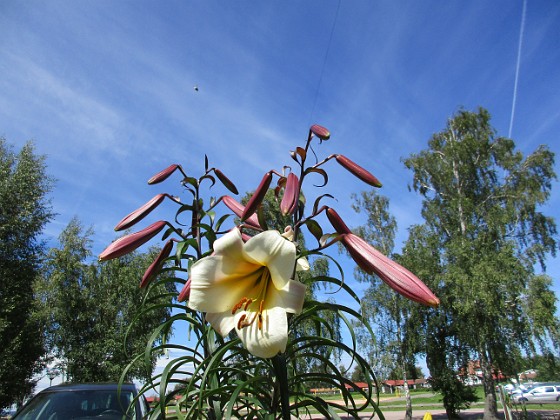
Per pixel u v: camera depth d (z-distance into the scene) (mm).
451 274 16391
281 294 1333
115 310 18062
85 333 17672
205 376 1400
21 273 13812
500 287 15812
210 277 1403
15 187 13945
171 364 1672
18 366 13180
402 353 18656
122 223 2102
